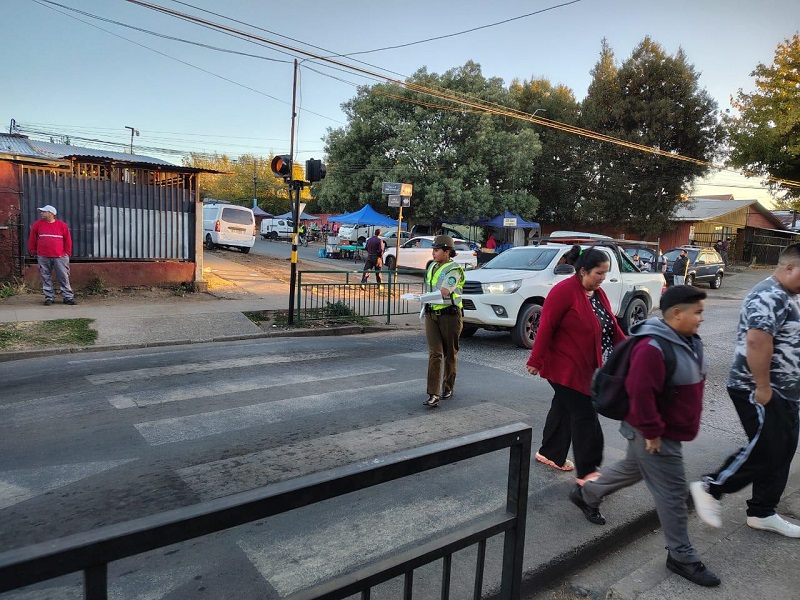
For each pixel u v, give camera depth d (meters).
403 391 6.31
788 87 23.38
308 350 8.43
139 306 10.87
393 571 1.72
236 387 6.24
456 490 3.95
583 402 3.79
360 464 1.62
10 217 10.90
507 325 8.77
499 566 3.08
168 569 2.93
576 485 3.97
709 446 5.00
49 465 4.11
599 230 36.97
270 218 44.88
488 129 27.58
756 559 3.19
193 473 4.02
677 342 2.81
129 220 12.14
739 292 22.73
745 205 39.25
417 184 27.41
